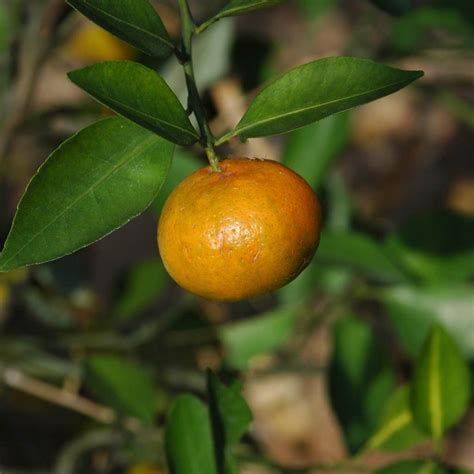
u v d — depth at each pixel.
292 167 0.83
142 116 0.54
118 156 0.56
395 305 0.83
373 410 0.80
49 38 0.84
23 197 0.54
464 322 0.82
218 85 0.90
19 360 0.92
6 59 0.87
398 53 0.90
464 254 0.83
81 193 0.55
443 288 0.82
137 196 0.56
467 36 0.87
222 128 0.89
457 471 0.70
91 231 0.55
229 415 0.64
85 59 0.88
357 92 0.56
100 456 0.94
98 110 0.86
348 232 0.80
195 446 0.66
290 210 0.54
